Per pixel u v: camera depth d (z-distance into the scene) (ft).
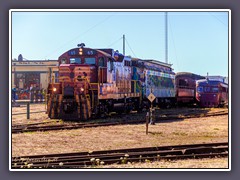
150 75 116.06
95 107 78.43
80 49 80.38
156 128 69.10
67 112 78.13
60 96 78.69
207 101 142.10
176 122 79.61
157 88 122.42
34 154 44.96
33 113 102.78
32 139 54.90
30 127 65.87
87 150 47.80
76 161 41.22
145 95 111.14
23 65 179.83
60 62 81.46
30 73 179.73
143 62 113.60
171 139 57.57
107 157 42.45
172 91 139.74
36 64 179.52
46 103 80.59
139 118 85.87
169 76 136.87
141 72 108.78
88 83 78.13
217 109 128.06
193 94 150.00
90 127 68.39
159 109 125.39
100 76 79.41
